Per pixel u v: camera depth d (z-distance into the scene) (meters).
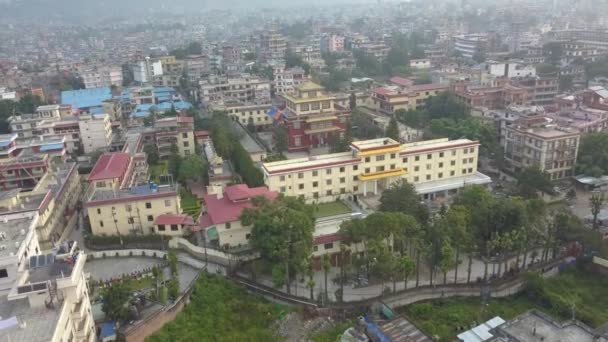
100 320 66.00
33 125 153.88
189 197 115.81
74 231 100.31
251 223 83.25
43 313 53.28
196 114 179.25
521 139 128.75
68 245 65.56
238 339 66.75
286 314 74.12
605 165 122.31
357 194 111.69
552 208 109.12
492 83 189.50
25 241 66.06
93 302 69.94
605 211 103.81
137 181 121.44
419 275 85.94
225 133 144.50
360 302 76.25
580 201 113.69
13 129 153.00
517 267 86.06
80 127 149.12
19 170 115.69
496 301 80.81
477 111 159.88
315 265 86.38
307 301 76.06
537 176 112.00
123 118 192.88
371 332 68.25
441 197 115.75
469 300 80.69
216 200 95.19
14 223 74.38
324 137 157.12
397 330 67.00
